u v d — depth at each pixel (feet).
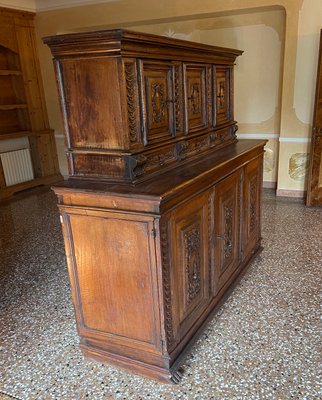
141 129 5.62
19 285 9.24
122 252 5.54
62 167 19.69
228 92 8.96
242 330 7.16
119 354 6.25
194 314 6.64
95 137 5.56
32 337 7.28
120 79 5.07
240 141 9.58
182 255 5.94
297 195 14.88
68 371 6.34
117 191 5.21
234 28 15.10
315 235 11.32
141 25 16.35
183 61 6.63
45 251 11.12
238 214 8.31
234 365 6.30
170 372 5.87
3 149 17.39
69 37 5.09
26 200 16.49
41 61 18.12
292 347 6.65
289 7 12.80
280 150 14.53
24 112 18.07
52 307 8.27
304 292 8.34
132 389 5.89
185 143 6.83
